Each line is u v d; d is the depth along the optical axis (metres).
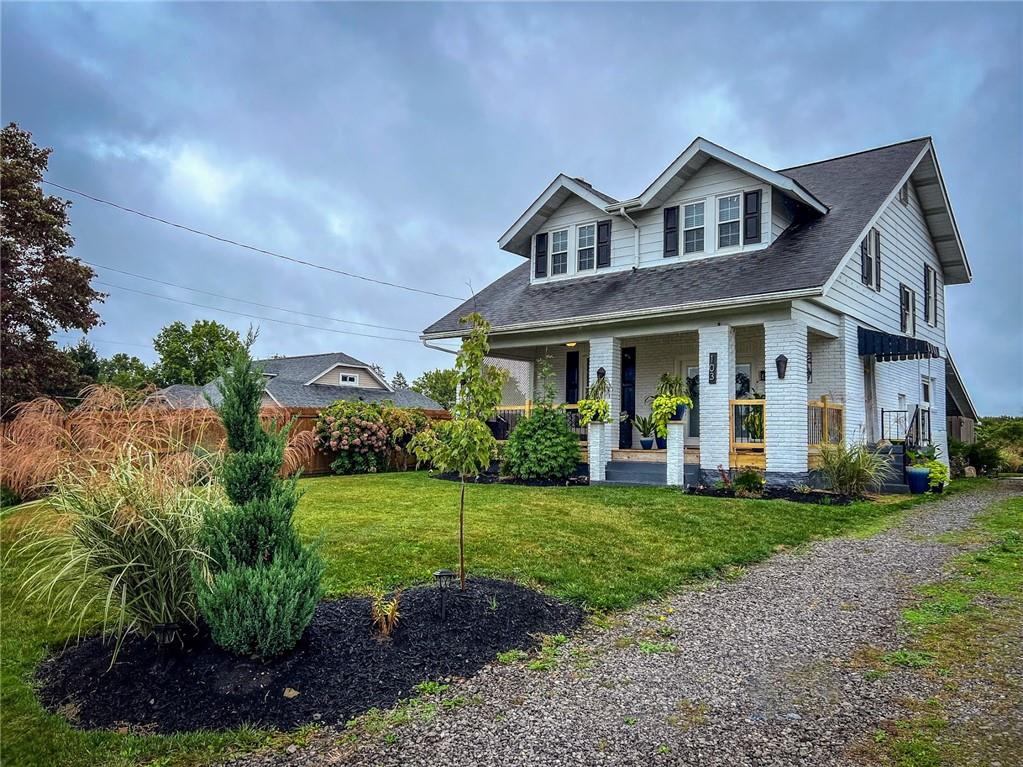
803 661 4.05
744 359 14.20
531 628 4.55
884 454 12.73
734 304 10.95
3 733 3.12
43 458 7.57
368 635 4.14
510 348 16.14
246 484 4.07
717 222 13.41
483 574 5.71
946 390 20.22
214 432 7.15
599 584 5.63
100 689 3.53
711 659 4.10
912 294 16.55
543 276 16.31
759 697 3.53
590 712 3.36
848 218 12.53
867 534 8.12
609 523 8.05
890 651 4.19
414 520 8.00
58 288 17.45
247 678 3.54
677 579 5.91
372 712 3.32
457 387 5.35
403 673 3.74
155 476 4.23
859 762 2.84
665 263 14.13
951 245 18.27
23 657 4.04
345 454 15.38
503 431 14.78
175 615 3.98
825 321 12.09
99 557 3.94
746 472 10.87
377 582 5.33
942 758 2.86
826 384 12.72
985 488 14.07
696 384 14.60
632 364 15.63
